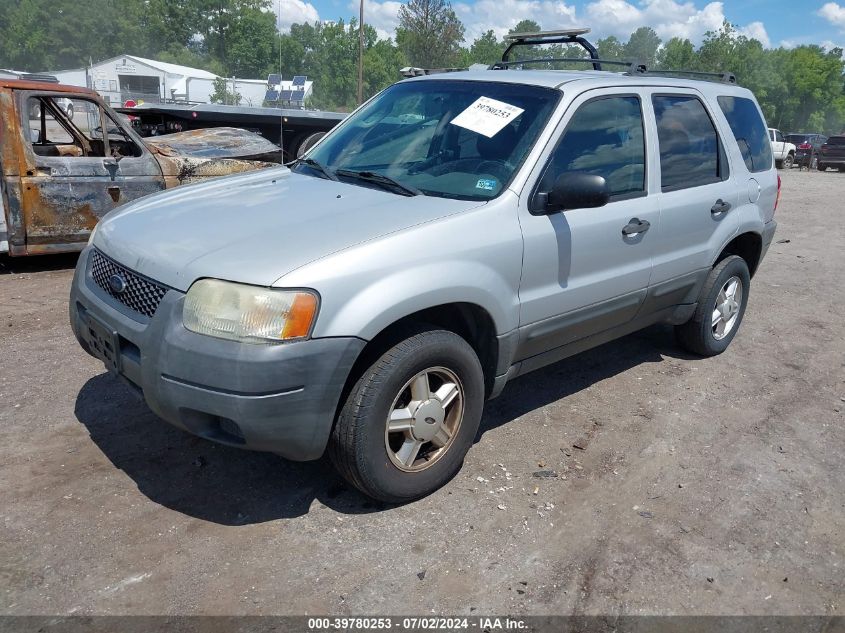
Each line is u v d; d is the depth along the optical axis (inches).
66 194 267.3
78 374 176.4
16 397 162.4
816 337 242.2
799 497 141.2
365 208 129.5
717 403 182.9
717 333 211.0
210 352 106.1
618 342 223.9
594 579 114.1
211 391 106.7
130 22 3265.3
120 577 107.8
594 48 207.2
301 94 1596.9
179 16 3415.4
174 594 105.1
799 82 3324.3
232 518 123.6
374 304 112.5
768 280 324.2
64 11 3041.3
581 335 159.5
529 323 141.2
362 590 108.3
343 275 110.7
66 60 3110.2
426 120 158.6
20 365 180.4
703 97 191.3
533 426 164.1
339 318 110.0
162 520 121.7
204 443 146.5
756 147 214.1
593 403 178.4
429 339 122.4
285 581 109.1
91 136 318.7
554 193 136.4
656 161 169.2
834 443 165.0
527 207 137.1
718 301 206.1
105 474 133.9
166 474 135.3
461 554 117.7
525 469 145.2
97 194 275.0
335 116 488.7
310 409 110.4
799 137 1403.8
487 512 129.5
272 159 364.2
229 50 3494.1
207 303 108.0
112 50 3221.0
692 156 183.6
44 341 197.9
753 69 3070.9
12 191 255.6
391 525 124.0
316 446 114.7
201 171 305.4
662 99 175.9
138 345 114.0
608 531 126.4
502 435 158.9
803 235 452.8
